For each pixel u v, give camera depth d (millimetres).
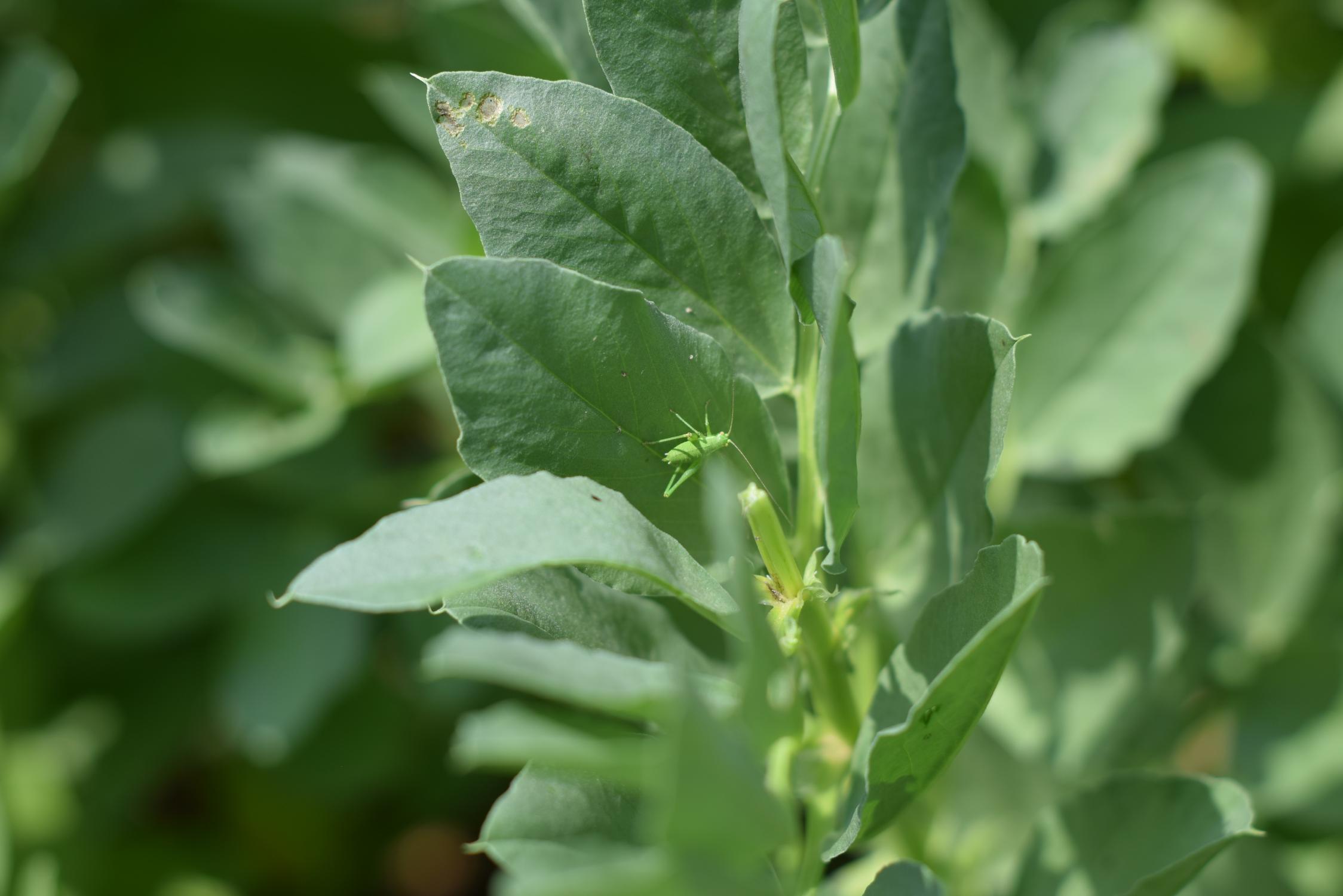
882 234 574
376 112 973
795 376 544
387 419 833
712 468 531
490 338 518
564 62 565
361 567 494
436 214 690
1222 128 890
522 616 530
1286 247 910
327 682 752
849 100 534
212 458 734
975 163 629
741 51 517
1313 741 702
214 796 931
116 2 937
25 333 900
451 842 978
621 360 524
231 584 810
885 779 527
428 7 644
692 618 573
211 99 972
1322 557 737
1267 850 699
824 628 543
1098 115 693
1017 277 678
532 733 481
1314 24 994
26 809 847
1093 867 576
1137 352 670
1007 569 519
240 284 762
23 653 850
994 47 655
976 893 639
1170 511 632
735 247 538
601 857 510
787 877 542
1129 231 673
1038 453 670
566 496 508
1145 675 637
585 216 531
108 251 928
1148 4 996
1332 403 795
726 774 479
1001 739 647
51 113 753
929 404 555
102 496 812
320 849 925
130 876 880
